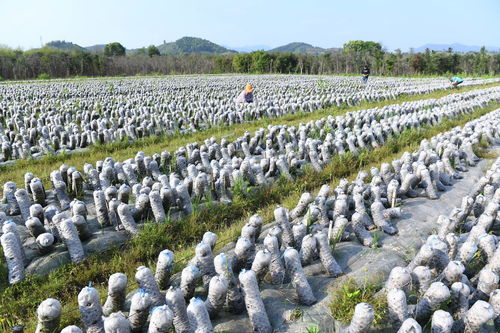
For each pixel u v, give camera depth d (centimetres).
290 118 1702
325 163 988
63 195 787
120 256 625
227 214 768
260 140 1185
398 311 397
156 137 1362
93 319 407
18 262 561
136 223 716
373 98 2223
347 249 584
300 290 460
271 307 462
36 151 1223
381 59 6106
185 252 620
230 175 854
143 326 434
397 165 850
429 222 682
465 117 1588
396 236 627
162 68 6097
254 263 471
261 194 825
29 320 494
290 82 3678
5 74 4959
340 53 6712
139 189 775
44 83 3775
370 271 520
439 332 364
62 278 567
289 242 575
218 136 1362
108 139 1294
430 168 818
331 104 2075
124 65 5922
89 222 727
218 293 421
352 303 446
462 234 632
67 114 1675
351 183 789
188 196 751
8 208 779
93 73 5709
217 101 2120
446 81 3681
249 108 1723
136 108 1888
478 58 6119
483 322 371
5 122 1719
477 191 765
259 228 597
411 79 4269
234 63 6681
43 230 640
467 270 502
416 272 444
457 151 980
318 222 661
